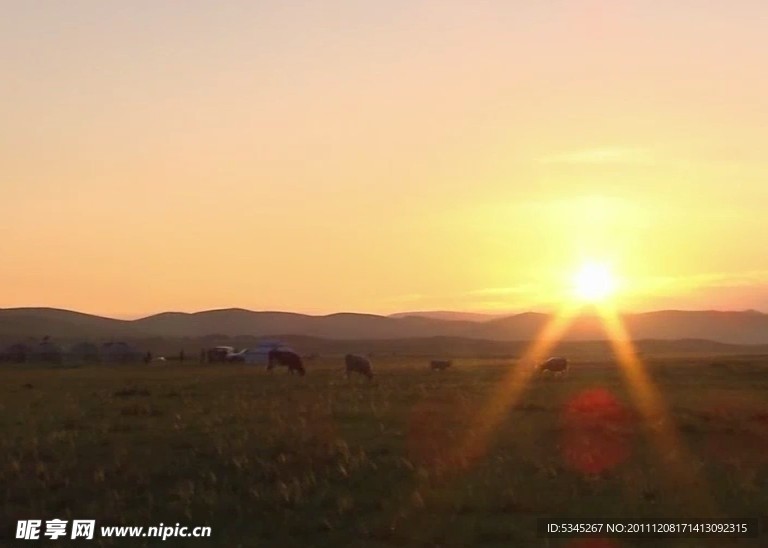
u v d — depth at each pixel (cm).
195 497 2181
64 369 9456
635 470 2439
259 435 3044
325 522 1956
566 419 3491
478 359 13150
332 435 3055
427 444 2875
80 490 2294
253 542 1864
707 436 3077
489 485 2259
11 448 2847
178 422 3450
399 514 2009
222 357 11694
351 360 6600
